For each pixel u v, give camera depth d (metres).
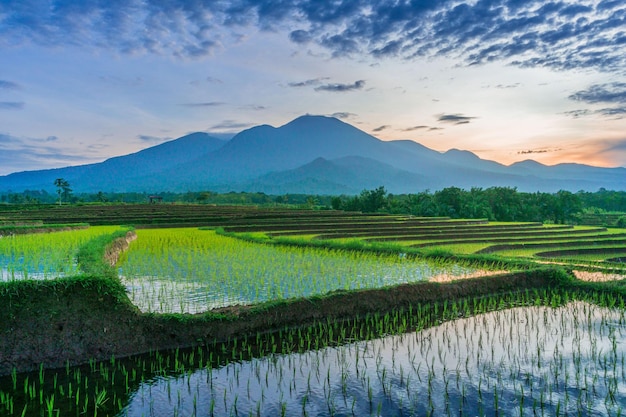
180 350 12.09
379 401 9.31
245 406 9.15
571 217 82.06
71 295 11.45
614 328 14.05
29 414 8.73
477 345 12.58
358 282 19.05
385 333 13.73
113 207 80.81
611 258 29.62
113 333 11.61
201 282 18.31
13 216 52.81
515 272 19.83
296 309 14.24
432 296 17.25
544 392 9.70
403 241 35.47
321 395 9.59
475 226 50.94
